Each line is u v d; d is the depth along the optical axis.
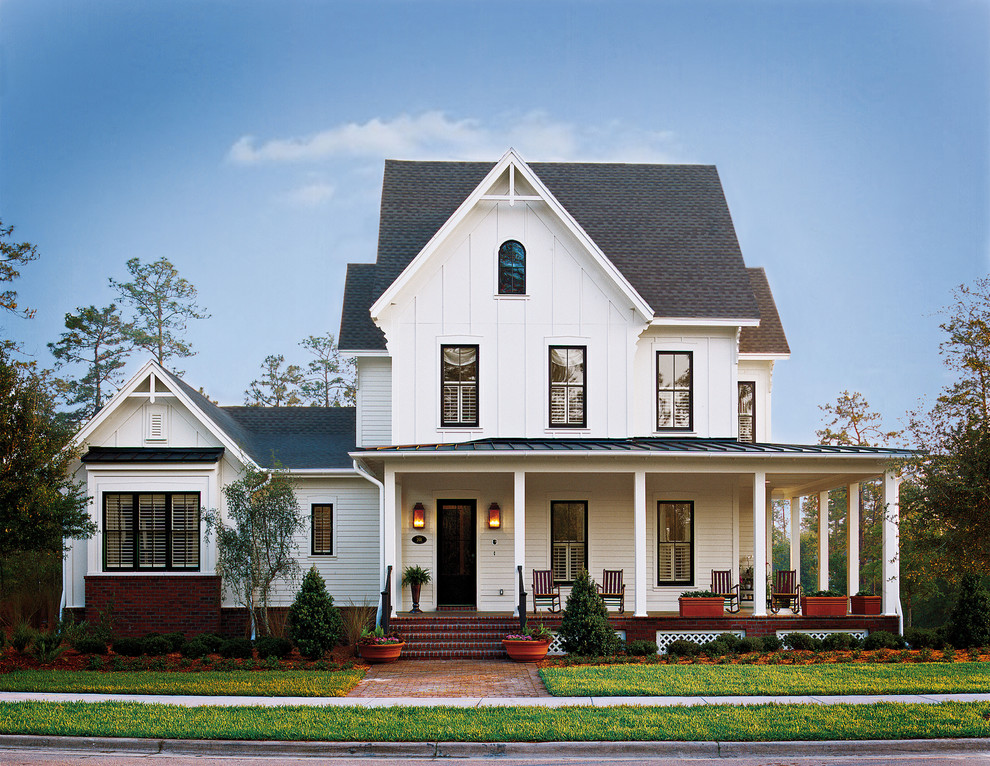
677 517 24.94
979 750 12.15
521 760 11.66
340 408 29.52
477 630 21.16
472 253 24.59
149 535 23.02
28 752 12.02
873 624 21.38
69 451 20.12
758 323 25.08
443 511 24.64
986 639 20.56
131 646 19.86
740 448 22.06
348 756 11.88
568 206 28.55
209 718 13.16
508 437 24.19
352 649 20.81
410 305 24.42
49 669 17.84
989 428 17.97
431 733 12.33
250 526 21.50
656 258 26.80
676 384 25.30
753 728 12.53
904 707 13.78
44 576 24.33
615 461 21.75
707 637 21.16
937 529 18.66
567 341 24.44
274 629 22.62
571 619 20.25
